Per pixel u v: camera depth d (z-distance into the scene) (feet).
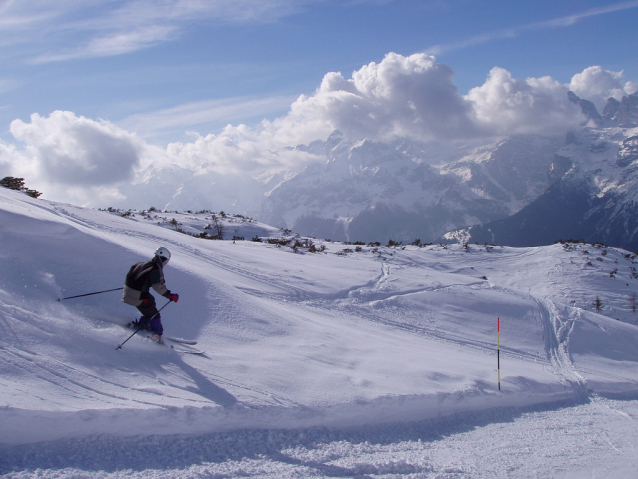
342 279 51.42
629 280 78.48
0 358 15.39
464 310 46.85
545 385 28.32
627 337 46.55
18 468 12.17
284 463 15.03
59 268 23.31
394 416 20.26
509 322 45.34
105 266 25.00
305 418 17.90
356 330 35.32
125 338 19.66
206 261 45.42
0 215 25.08
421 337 38.47
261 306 30.30
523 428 21.93
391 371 24.45
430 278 56.65
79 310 20.90
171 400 16.06
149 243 43.93
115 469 13.01
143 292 20.01
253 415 16.89
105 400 15.10
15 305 18.99
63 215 40.52
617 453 19.38
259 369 20.54
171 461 13.93
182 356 19.93
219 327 24.66
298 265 55.26
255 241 79.97
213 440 15.51
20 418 13.11
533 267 83.15
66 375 15.79
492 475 16.06
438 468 16.16
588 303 68.23
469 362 31.09
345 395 19.90
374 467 15.53
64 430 13.71
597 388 31.01
